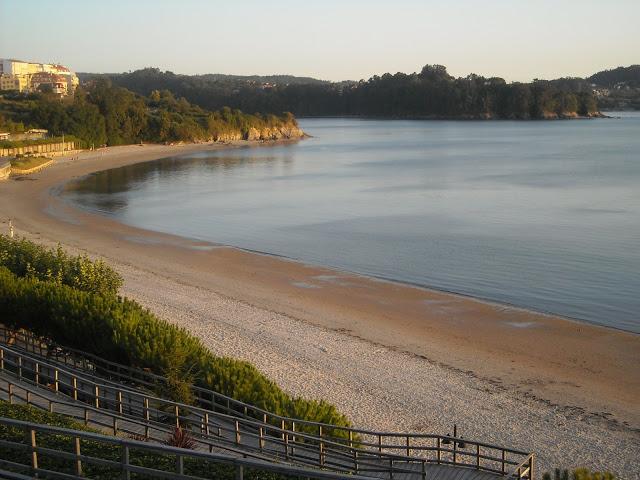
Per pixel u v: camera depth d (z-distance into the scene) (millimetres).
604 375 32906
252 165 153500
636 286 49594
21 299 29719
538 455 24422
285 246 65625
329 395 29500
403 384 31031
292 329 39250
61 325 28156
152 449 9812
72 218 81375
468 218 78938
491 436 25953
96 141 192375
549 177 117875
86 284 36438
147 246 65250
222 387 24484
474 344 37375
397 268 56062
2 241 40781
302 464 19953
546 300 46531
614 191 98688
